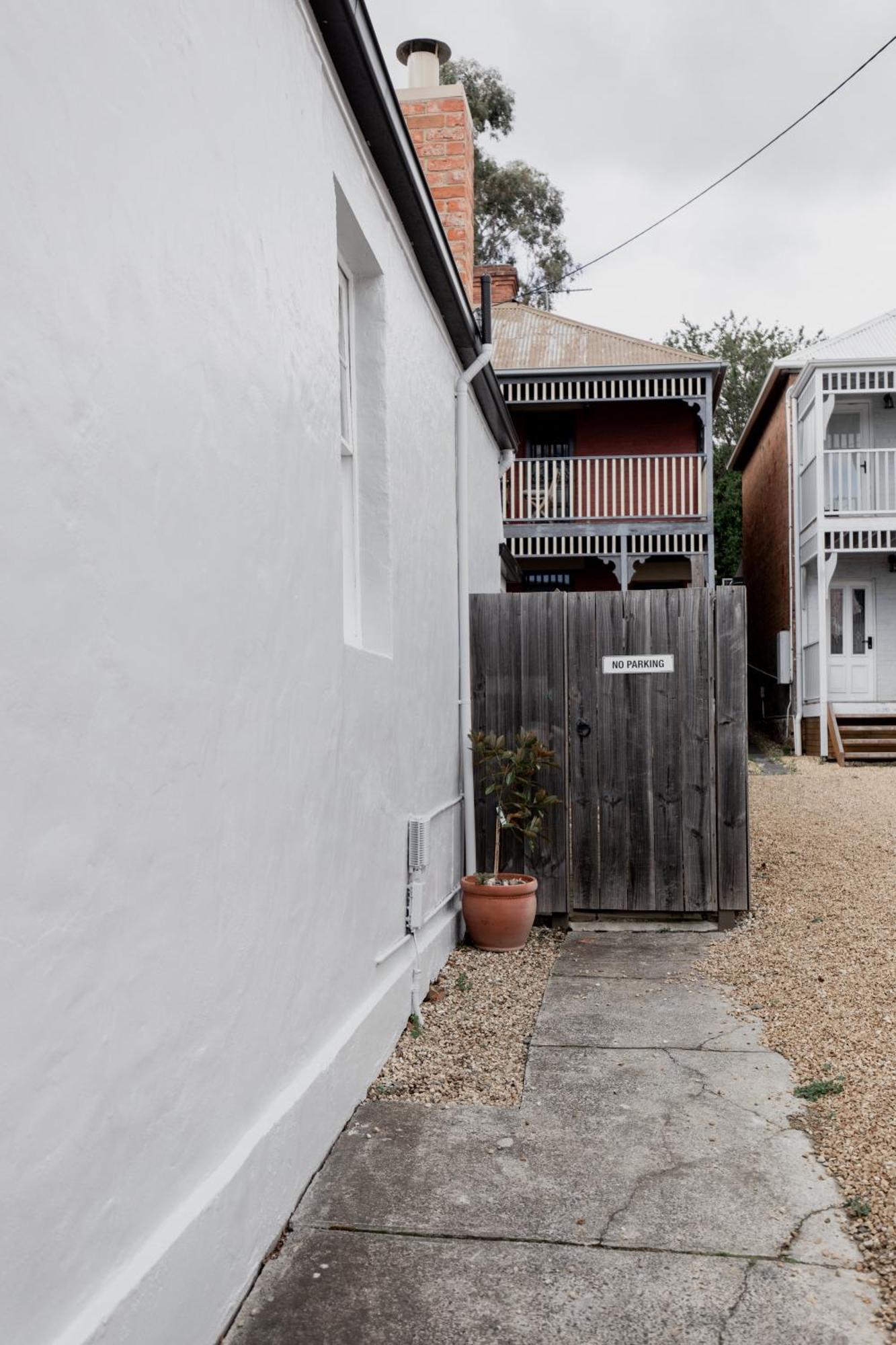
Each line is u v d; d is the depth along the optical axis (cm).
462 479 671
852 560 1800
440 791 597
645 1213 298
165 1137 217
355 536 455
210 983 242
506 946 621
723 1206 301
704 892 669
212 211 245
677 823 673
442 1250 280
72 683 177
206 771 238
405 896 486
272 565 287
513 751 678
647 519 1689
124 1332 190
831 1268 267
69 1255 178
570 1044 448
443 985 546
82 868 181
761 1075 401
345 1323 247
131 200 202
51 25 172
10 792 159
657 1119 364
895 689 1784
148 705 207
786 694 1859
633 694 679
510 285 2011
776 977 533
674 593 677
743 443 2247
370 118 392
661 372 1653
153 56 213
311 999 330
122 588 196
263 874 280
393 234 470
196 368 234
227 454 253
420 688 532
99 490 187
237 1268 253
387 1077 409
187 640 227
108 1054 191
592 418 1848
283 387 298
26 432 163
